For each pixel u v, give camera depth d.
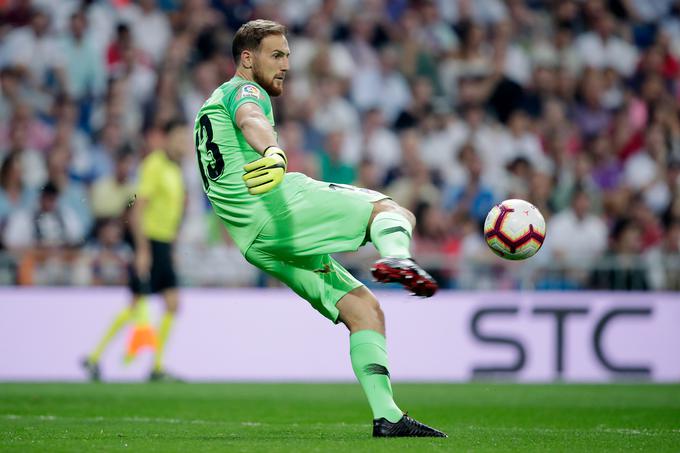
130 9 57.81
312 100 55.66
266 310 43.09
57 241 45.31
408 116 57.34
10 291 41.41
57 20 56.41
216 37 57.34
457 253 49.00
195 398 31.55
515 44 62.41
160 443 16.41
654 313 44.66
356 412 27.03
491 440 17.25
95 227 46.62
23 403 28.61
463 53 60.50
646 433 20.19
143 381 40.50
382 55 58.97
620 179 56.53
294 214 17.31
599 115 59.41
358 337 17.08
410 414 26.72
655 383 42.06
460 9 62.53
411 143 52.84
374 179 50.31
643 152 57.66
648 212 51.56
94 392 33.44
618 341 44.47
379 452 14.80
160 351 40.31
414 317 43.88
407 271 15.47
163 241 39.44
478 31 60.66
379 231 16.77
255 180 15.84
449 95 59.50
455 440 16.77
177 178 39.59
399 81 58.81
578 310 44.34
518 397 33.41
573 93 59.91
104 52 55.38
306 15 59.84
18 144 52.00
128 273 42.56
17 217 48.06
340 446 15.61
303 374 43.09
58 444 16.20
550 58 62.34
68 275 42.34
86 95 54.91
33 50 55.72
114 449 15.41
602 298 44.56
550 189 52.84
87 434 18.67
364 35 59.56
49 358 41.41
